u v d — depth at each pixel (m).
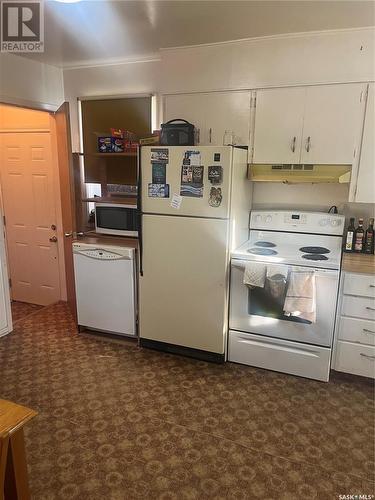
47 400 2.42
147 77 3.39
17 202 4.13
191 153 2.62
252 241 3.18
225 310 2.78
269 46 2.73
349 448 2.03
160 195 2.77
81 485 1.78
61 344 3.19
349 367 2.60
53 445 2.03
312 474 1.85
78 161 3.34
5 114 3.95
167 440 2.08
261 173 2.94
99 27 2.57
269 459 1.95
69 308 3.94
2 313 3.31
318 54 2.63
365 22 2.43
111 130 3.43
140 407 2.36
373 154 2.63
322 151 2.74
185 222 2.73
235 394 2.50
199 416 2.28
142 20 2.43
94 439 2.08
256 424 2.21
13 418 1.20
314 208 3.14
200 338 2.88
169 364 2.88
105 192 3.71
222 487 1.78
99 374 2.73
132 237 3.28
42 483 1.79
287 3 2.16
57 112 3.46
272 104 2.80
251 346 2.79
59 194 3.89
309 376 2.66
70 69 3.66
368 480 1.82
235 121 2.93
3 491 1.18
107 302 3.18
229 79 2.89
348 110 2.63
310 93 2.69
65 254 3.69
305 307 2.45
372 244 2.89
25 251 4.23
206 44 2.89
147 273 2.95
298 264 2.53
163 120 3.16
